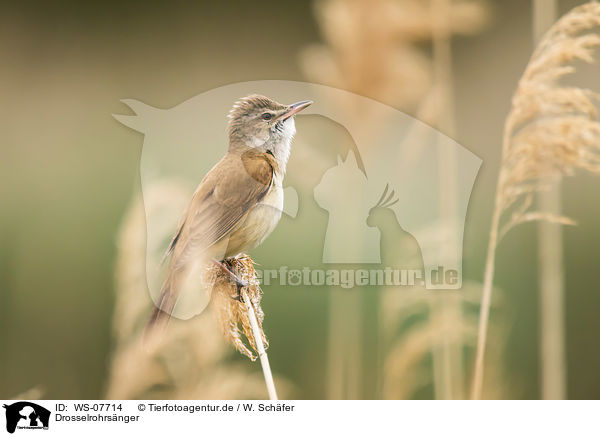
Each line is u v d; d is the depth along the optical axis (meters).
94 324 14.93
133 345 9.05
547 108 7.71
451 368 9.51
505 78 25.53
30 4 35.66
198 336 9.17
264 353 7.28
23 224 16.84
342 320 10.30
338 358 10.29
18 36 35.50
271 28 33.81
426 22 9.24
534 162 7.72
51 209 17.14
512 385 11.42
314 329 12.46
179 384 9.27
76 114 26.89
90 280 15.50
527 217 7.84
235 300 7.23
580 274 15.52
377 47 8.99
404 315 9.77
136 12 34.78
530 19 28.34
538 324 13.15
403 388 9.52
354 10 9.08
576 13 7.73
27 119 25.84
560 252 9.27
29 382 14.21
